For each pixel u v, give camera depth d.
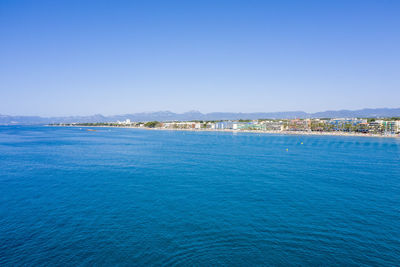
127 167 82.69
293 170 79.56
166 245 31.62
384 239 33.91
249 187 58.28
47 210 43.28
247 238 33.47
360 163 95.62
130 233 34.72
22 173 72.94
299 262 28.41
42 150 127.94
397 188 59.16
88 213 41.84
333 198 50.97
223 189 56.34
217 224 37.62
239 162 94.12
